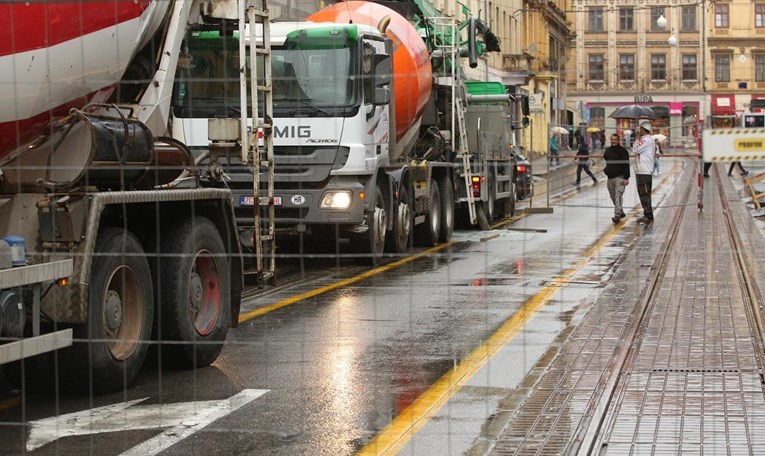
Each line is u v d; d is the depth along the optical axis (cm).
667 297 1733
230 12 1438
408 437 938
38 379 1087
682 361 1227
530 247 2675
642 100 3834
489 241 2873
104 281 1076
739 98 2703
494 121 3559
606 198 4275
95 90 1148
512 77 4616
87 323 1059
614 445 896
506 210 3669
